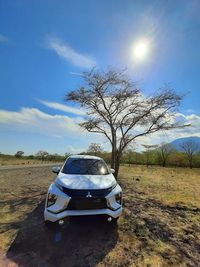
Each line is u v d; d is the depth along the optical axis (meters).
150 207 7.02
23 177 14.07
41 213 5.86
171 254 3.81
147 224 5.28
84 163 6.16
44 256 3.61
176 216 6.09
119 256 3.68
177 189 11.35
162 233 4.75
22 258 3.52
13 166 24.78
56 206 4.30
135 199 8.19
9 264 3.33
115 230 4.78
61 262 3.45
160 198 8.62
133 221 5.43
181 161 52.75
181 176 21.70
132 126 12.62
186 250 3.99
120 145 13.15
